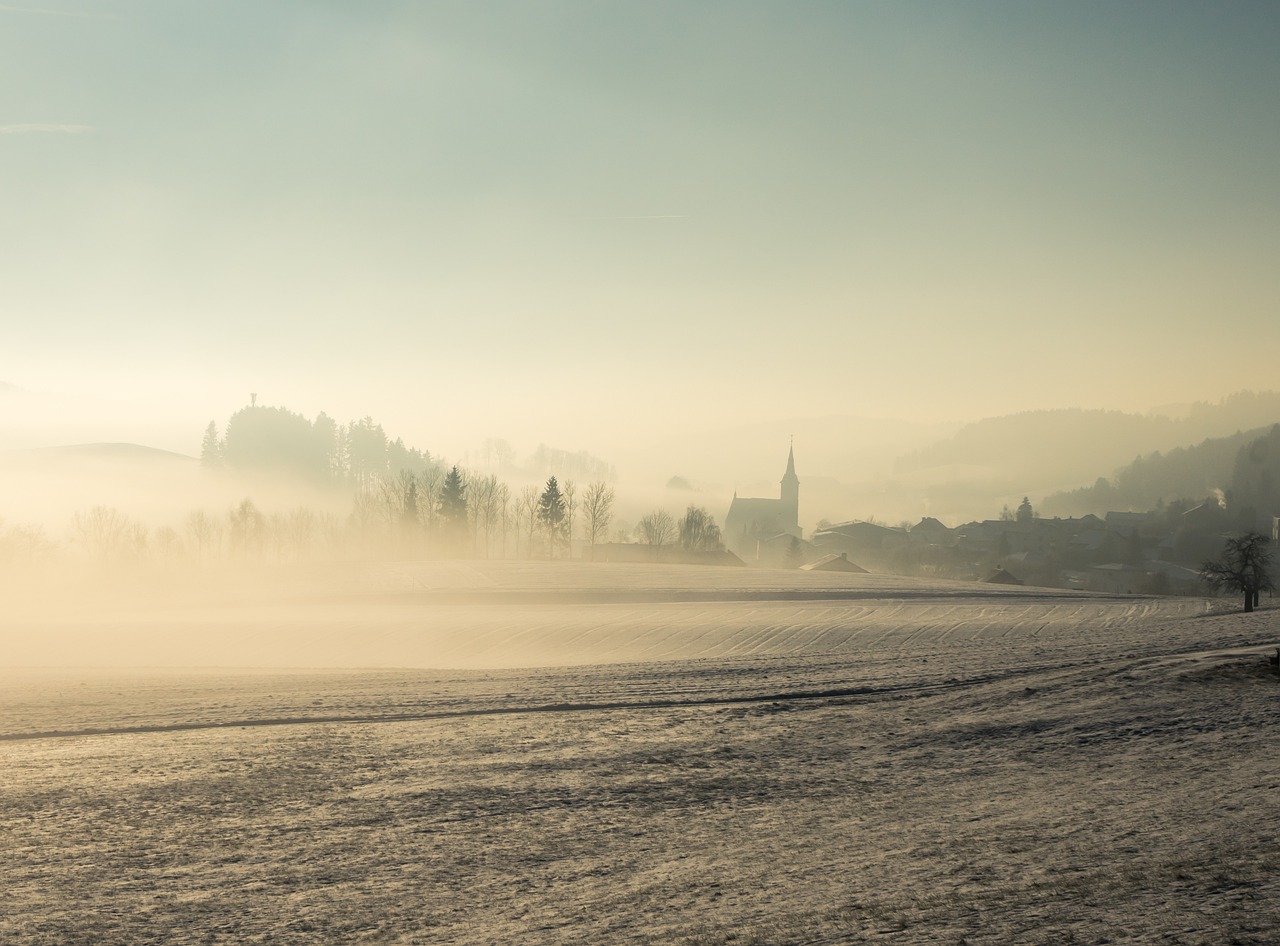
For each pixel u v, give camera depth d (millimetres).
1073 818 17156
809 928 11914
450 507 186250
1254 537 98375
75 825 16844
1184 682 31844
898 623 83312
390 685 36094
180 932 12164
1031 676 35969
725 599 103688
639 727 26875
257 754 22656
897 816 17891
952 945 11133
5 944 11703
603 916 12633
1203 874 13336
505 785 20219
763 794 19719
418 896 13562
